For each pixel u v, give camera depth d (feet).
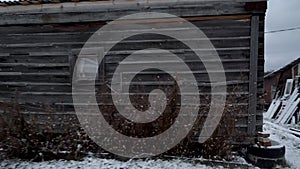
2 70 26.89
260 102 23.56
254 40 23.24
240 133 23.38
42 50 26.27
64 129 24.32
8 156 22.57
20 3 25.34
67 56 25.93
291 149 30.37
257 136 23.07
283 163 22.35
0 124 22.63
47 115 25.94
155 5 24.43
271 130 44.68
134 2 24.64
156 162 21.88
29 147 22.71
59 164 21.66
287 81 74.18
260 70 23.56
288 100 63.87
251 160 22.41
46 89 26.25
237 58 23.85
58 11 25.45
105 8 24.95
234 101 23.18
